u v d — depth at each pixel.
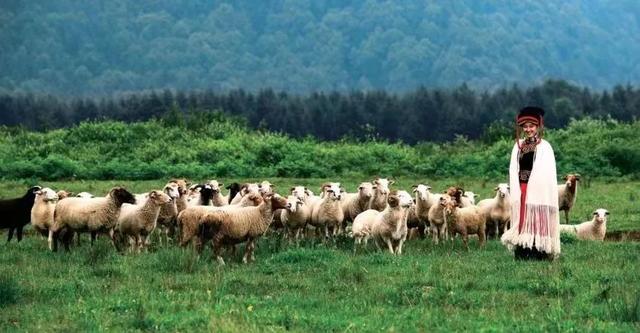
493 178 45.78
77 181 45.50
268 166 51.50
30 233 27.16
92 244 20.86
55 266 17.70
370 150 54.69
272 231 24.84
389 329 12.05
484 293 14.67
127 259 18.53
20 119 140.12
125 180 46.78
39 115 137.75
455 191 23.75
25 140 57.44
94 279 16.31
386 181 25.39
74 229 20.84
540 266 17.17
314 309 13.61
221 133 61.38
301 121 126.50
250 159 52.16
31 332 12.09
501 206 23.44
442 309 13.51
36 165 47.12
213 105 127.75
